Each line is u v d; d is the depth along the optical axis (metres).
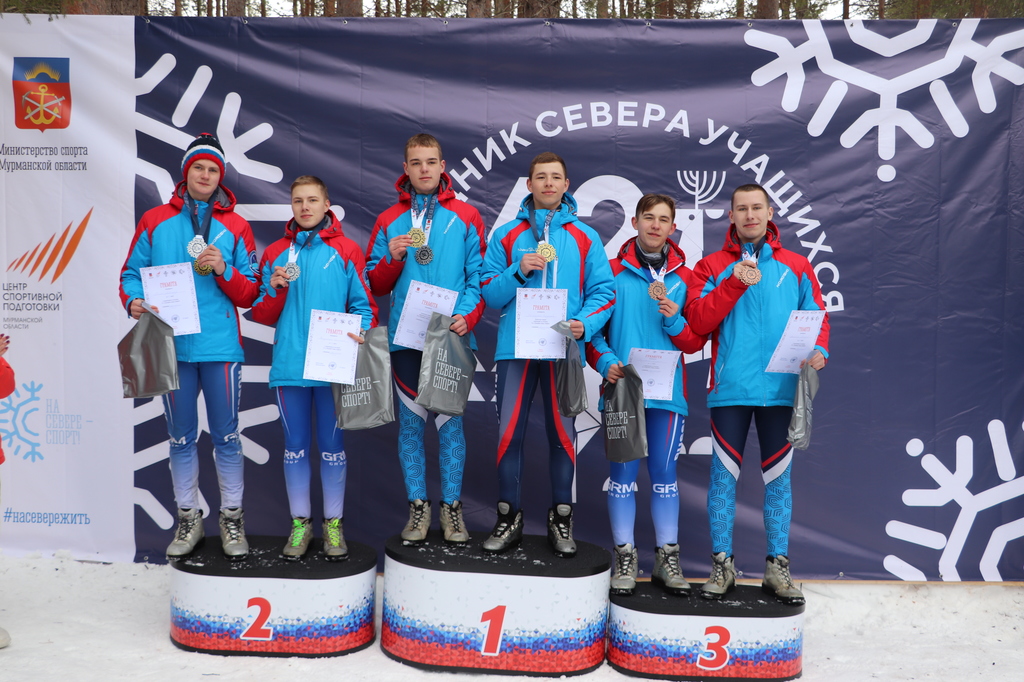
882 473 3.35
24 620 2.88
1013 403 3.34
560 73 3.40
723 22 3.38
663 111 3.39
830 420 3.36
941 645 2.89
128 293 2.73
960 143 3.35
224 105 3.42
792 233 3.39
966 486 3.33
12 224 3.44
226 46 3.42
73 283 3.42
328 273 2.73
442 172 2.87
